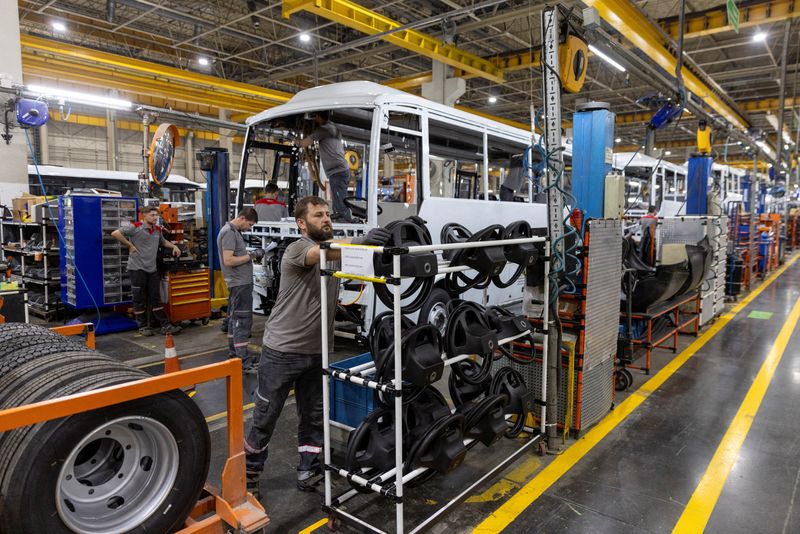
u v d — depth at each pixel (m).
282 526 2.87
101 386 2.05
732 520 2.95
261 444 3.04
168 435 2.14
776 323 8.27
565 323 4.02
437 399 3.04
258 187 14.19
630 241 5.73
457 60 11.76
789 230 22.55
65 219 7.38
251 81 16.27
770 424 4.30
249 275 5.30
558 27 3.74
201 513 2.40
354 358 3.58
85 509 2.05
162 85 14.52
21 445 1.82
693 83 10.38
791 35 12.55
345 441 3.54
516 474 3.46
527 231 3.62
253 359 5.89
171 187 14.82
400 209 5.80
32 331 2.81
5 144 8.43
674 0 10.78
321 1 8.54
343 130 6.72
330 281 2.91
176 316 7.47
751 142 13.92
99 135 22.25
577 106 4.77
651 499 3.17
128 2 10.84
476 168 8.67
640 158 11.76
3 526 1.83
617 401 4.83
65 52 11.42
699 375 5.62
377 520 2.91
